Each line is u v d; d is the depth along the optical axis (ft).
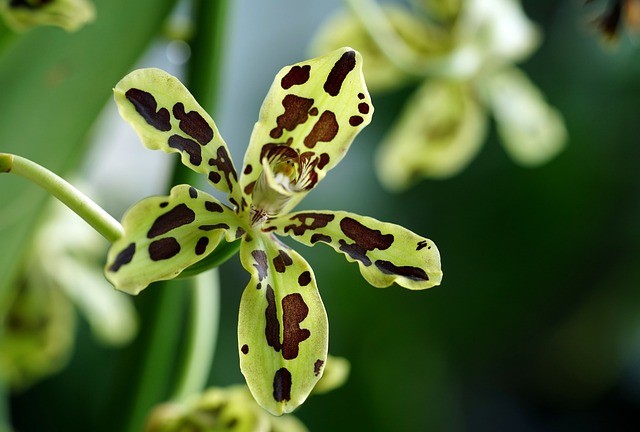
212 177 1.21
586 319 3.24
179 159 1.45
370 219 1.23
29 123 1.46
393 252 1.22
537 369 3.27
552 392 3.30
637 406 3.33
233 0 1.49
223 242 1.22
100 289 1.90
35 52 1.42
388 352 3.03
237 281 3.08
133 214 1.16
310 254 3.06
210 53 1.47
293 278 1.23
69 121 1.48
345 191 3.22
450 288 3.18
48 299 1.83
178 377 1.47
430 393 3.06
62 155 1.50
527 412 3.28
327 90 1.23
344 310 3.03
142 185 3.09
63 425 2.82
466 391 3.19
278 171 1.25
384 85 1.95
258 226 1.24
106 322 1.90
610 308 3.25
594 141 3.24
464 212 3.24
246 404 1.40
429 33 1.84
